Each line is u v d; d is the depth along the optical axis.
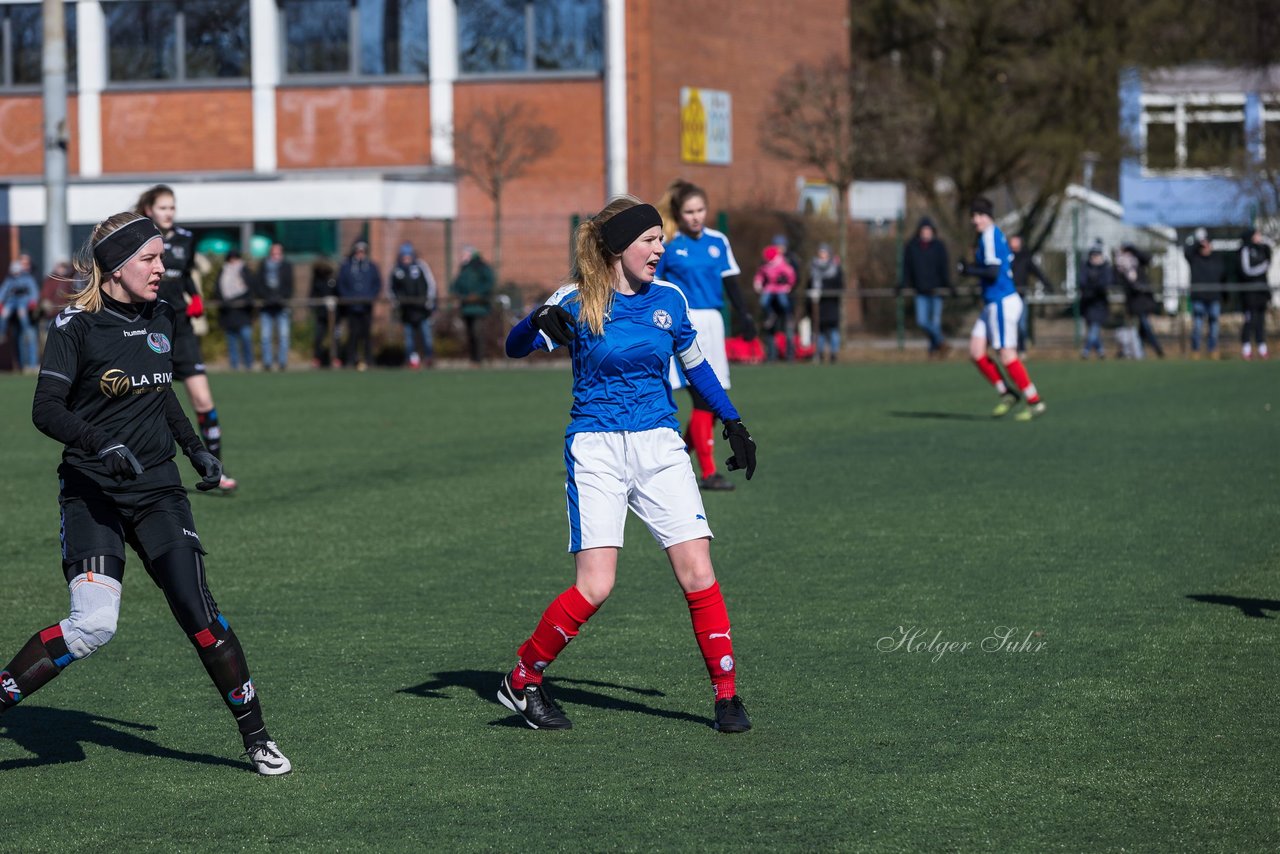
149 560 20.98
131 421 21.00
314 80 139.75
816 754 21.62
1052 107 148.38
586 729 23.06
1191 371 94.50
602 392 22.80
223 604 31.86
